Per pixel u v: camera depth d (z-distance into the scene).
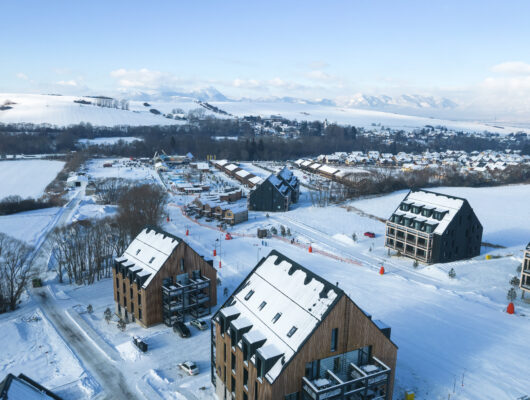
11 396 32.41
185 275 61.12
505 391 42.28
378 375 35.53
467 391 42.47
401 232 91.25
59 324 60.41
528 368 46.41
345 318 35.44
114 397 42.84
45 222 122.50
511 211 132.38
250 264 85.12
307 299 37.31
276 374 33.06
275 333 36.59
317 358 34.66
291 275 41.06
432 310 61.69
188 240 103.00
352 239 101.88
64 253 88.69
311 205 148.00
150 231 67.81
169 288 58.09
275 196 139.25
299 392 34.31
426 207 89.06
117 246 87.44
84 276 79.69
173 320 58.50
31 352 52.66
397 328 56.16
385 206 140.50
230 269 82.06
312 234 110.19
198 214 131.12
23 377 36.50
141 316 59.31
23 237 107.00
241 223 123.19
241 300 43.28
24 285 70.31
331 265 83.44
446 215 85.12
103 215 126.50
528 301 64.62
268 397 33.31
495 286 71.38
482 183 183.88
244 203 152.62
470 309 61.97
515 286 70.75
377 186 159.38
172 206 144.88
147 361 49.50
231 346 39.62
